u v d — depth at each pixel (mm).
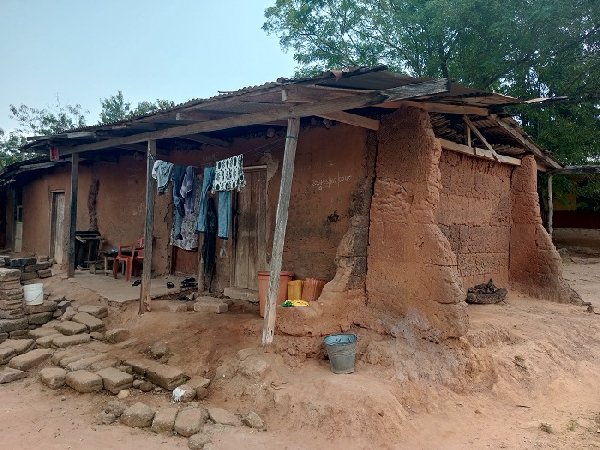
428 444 4438
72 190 10250
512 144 9195
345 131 7102
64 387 5883
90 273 11023
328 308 6234
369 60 19281
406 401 5125
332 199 7199
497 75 16281
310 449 4301
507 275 9523
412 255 6203
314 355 5961
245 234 8836
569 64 15820
